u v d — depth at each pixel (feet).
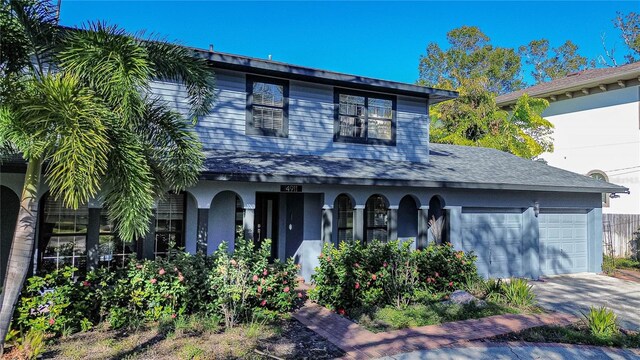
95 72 16.15
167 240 31.89
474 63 130.11
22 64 17.97
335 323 24.67
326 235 33.37
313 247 36.19
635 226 53.57
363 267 28.53
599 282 40.37
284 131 36.91
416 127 42.68
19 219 16.56
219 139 34.53
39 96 14.53
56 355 18.44
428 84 128.57
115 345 19.74
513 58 132.46
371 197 40.22
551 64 148.15
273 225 39.60
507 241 41.42
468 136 78.13
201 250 28.27
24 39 17.56
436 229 38.24
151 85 32.04
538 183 39.32
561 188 40.04
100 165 15.28
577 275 44.04
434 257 31.71
